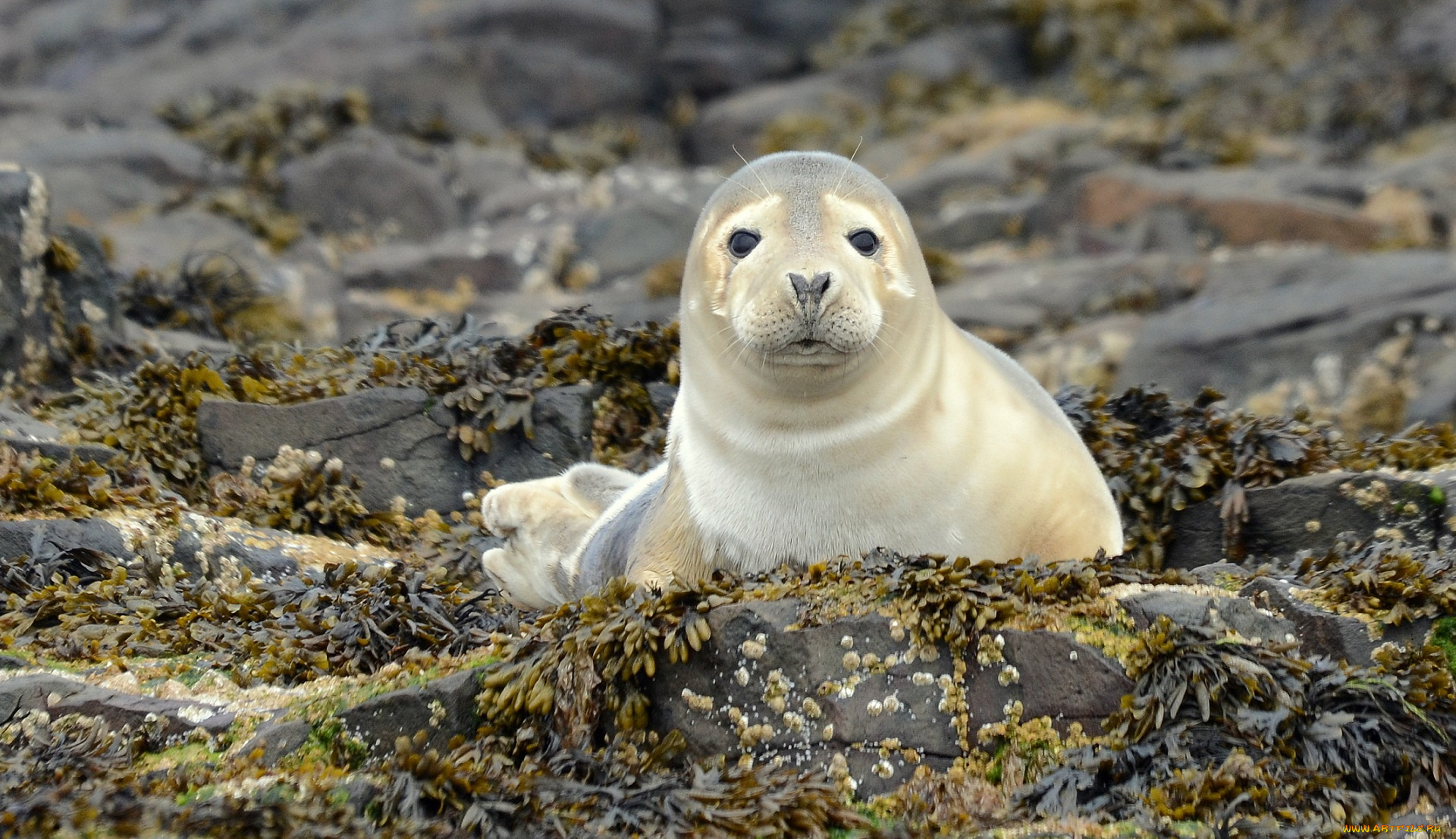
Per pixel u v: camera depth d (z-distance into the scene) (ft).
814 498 67.72
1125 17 305.94
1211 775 58.08
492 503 88.02
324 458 99.81
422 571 85.40
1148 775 59.67
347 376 105.40
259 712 64.44
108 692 64.64
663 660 63.93
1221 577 71.46
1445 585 66.59
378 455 100.07
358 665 71.41
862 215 68.33
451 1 285.02
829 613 63.05
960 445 67.97
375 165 225.76
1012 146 251.80
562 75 284.20
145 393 103.24
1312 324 168.14
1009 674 62.28
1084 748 61.05
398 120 246.47
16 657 69.05
